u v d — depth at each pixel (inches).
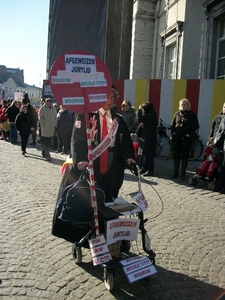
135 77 673.6
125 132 131.6
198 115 409.1
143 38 668.1
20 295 111.0
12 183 258.4
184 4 532.7
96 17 422.0
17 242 151.0
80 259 132.0
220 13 436.1
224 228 179.2
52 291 114.2
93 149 123.1
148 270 114.7
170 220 187.8
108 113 129.6
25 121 403.2
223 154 250.2
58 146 447.8
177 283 122.6
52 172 309.7
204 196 244.2
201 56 479.8
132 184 272.1
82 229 125.6
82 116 126.2
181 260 140.4
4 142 550.6
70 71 117.1
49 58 456.8
